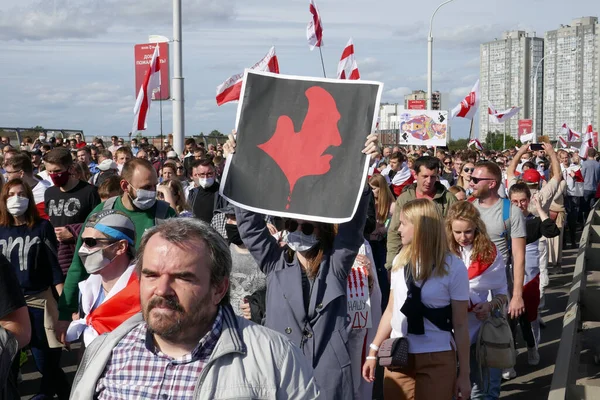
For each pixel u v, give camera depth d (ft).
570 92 293.64
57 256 19.01
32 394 21.39
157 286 7.66
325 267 12.46
